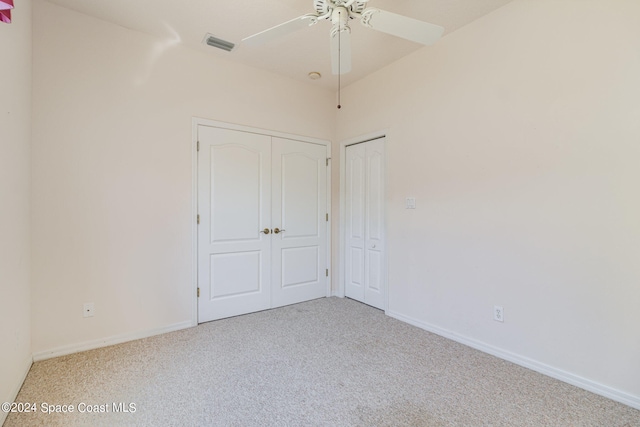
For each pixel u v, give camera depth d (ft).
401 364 7.23
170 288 9.13
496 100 7.64
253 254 10.85
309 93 12.20
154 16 7.91
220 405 5.67
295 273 11.95
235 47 9.41
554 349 6.68
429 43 6.11
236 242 10.46
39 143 7.23
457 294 8.53
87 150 7.84
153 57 8.80
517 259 7.27
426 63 9.34
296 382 6.45
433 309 9.18
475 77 8.09
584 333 6.27
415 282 9.70
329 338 8.71
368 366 7.13
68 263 7.63
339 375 6.73
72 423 5.16
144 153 8.65
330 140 12.87
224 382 6.44
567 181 6.47
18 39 6.19
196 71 9.55
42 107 7.28
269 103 11.12
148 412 5.46
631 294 5.72
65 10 7.58
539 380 6.56
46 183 7.33
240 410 5.53
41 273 7.29
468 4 7.41
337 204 13.03
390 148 10.52
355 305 11.75
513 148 7.32
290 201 11.76
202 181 9.71
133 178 8.49
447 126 8.76
